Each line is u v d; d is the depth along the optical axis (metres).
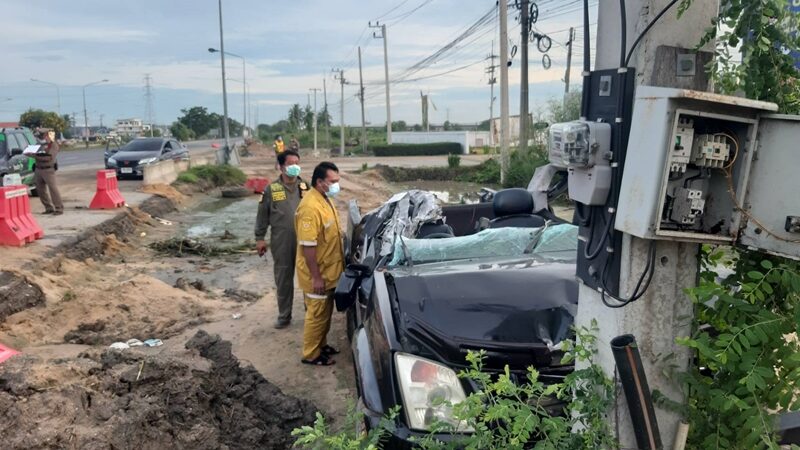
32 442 2.99
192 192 21.80
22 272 7.42
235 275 9.57
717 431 2.15
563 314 3.17
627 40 2.13
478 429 2.31
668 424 2.20
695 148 1.98
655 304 2.17
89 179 22.86
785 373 2.03
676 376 2.18
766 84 2.12
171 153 24.72
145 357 3.80
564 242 4.23
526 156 24.02
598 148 2.16
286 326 6.53
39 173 13.00
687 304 2.20
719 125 2.00
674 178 2.02
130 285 7.60
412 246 4.07
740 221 2.02
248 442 3.79
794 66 2.12
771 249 1.96
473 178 31.92
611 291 2.21
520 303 3.24
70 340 6.18
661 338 2.19
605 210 2.22
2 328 6.26
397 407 2.70
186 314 7.03
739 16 2.03
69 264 9.34
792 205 1.91
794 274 1.99
